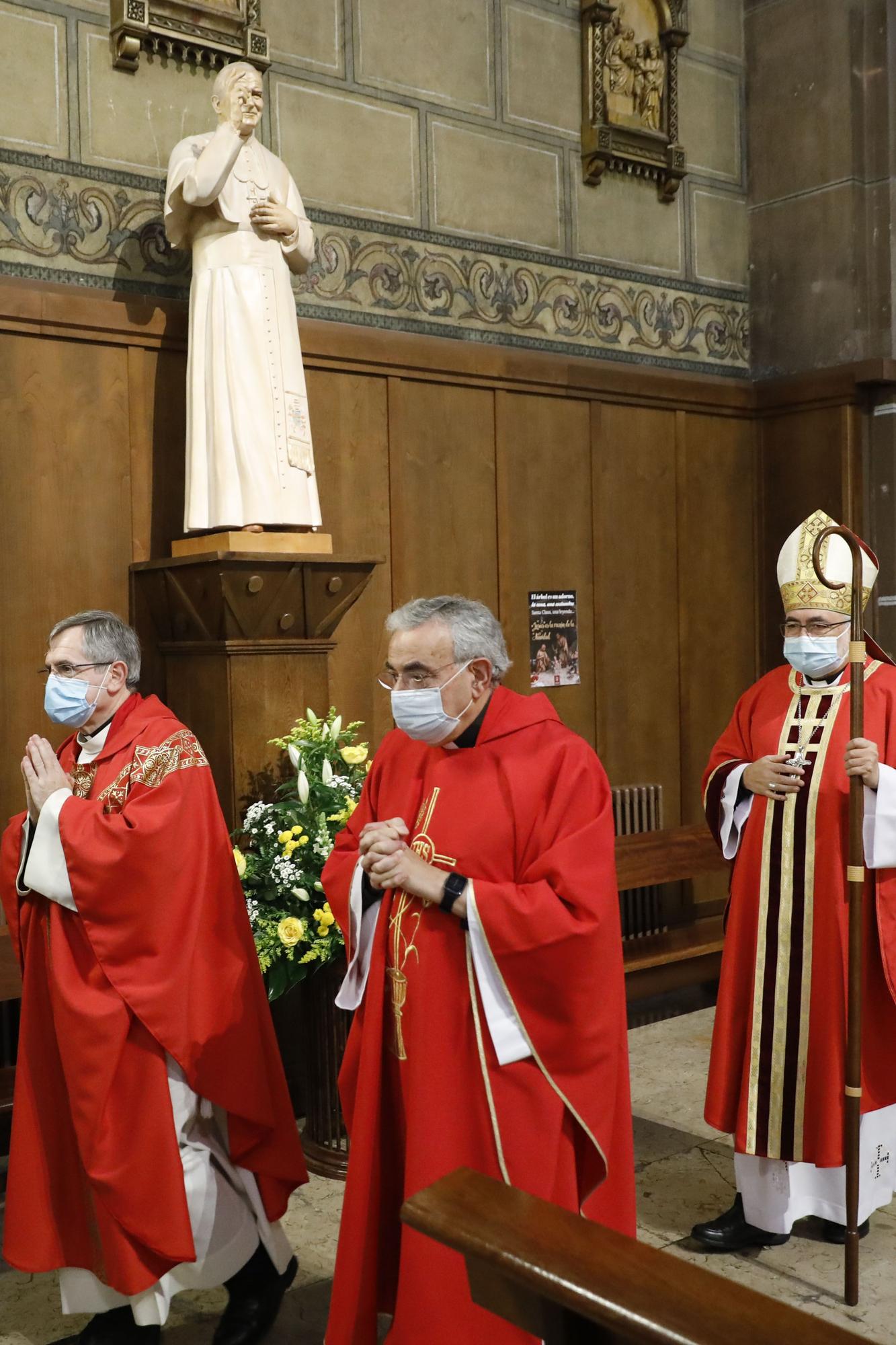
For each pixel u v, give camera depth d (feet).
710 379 20.03
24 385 13.28
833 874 9.59
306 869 11.51
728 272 20.42
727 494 20.20
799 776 9.81
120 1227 7.84
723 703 20.12
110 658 8.52
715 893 19.69
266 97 15.23
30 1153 8.21
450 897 6.80
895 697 9.84
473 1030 6.87
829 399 19.43
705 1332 3.21
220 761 13.14
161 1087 7.95
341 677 15.80
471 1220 3.95
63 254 13.71
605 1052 6.86
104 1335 8.30
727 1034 10.01
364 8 16.14
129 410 14.05
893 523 19.29
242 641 12.94
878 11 18.99
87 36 13.87
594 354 18.63
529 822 7.00
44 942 8.32
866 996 9.52
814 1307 8.96
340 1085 7.68
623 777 18.79
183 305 14.34
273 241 13.47
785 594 10.19
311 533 13.46
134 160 14.23
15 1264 8.14
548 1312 3.78
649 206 19.35
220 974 8.27
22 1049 8.34
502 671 7.20
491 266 17.44
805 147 19.83
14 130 13.37
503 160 17.60
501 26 17.57
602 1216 7.11
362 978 7.56
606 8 18.24
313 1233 10.25
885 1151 9.84
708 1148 12.01
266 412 13.10
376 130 16.25
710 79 20.10
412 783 7.52
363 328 15.96
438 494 16.72
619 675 18.78
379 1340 8.52
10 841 8.64
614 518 18.72
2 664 13.14
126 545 14.01
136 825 7.96
